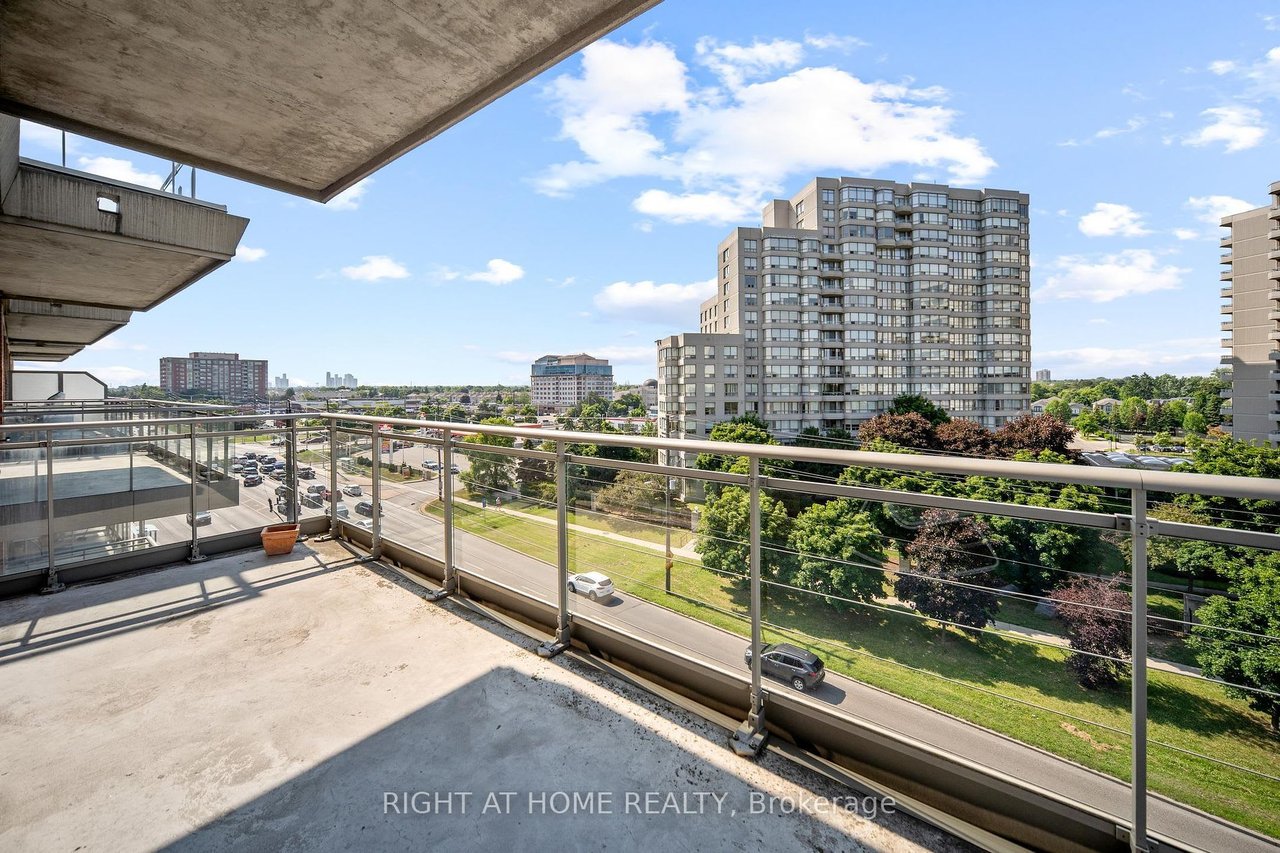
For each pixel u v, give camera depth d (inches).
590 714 70.2
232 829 51.1
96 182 226.7
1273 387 1637.6
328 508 157.9
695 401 1627.7
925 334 1831.9
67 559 118.8
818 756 61.8
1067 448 1387.8
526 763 60.5
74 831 50.7
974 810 51.7
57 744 63.9
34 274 304.2
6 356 396.5
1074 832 46.9
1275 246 1637.6
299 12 95.2
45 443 114.1
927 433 1441.9
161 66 110.5
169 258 271.0
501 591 102.5
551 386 5177.2
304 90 119.2
